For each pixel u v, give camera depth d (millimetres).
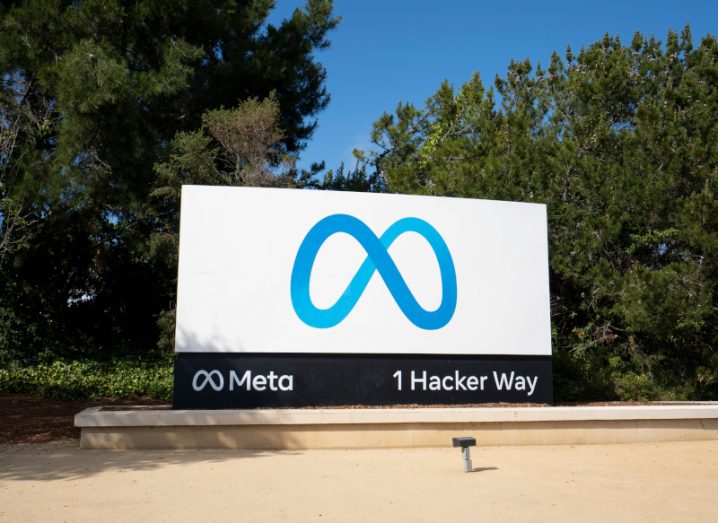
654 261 15734
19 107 14984
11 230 14969
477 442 9969
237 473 7500
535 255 11281
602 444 10297
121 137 14188
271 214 10430
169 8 15648
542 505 6109
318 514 5699
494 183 15531
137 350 18297
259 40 19500
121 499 6176
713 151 14523
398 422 9703
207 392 9984
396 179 19078
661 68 16734
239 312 10148
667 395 14211
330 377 10312
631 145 15102
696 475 7781
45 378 15039
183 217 10227
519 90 19109
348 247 10570
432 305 10734
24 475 7305
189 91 17453
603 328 15258
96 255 17812
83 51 13445
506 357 11016
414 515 5691
